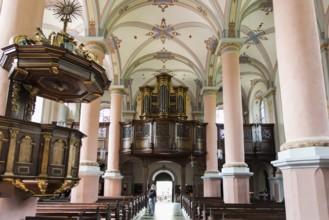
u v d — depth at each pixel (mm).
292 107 4965
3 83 5023
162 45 17891
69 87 5777
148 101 21031
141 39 17062
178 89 21219
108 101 26312
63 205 8469
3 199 4684
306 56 5012
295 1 5301
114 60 18000
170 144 18250
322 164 4387
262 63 19250
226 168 10672
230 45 11789
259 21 15125
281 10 5477
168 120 18625
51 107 18828
